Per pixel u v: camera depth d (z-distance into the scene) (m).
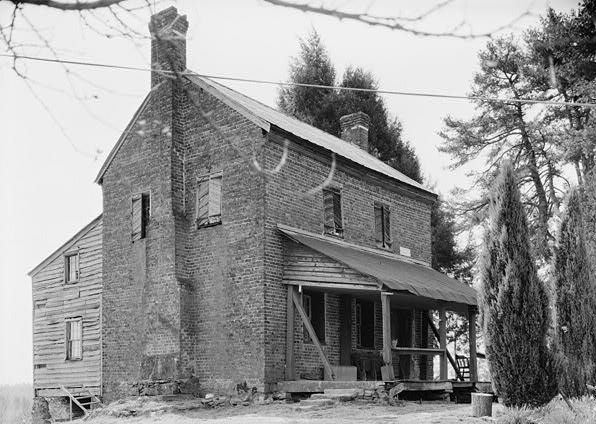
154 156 23.16
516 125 36.56
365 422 15.16
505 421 14.09
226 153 21.83
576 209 17.89
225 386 20.66
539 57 31.06
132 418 19.06
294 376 20.70
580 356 17.00
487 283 15.32
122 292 23.50
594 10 27.75
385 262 23.89
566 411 14.60
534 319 14.88
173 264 21.89
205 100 22.56
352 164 24.23
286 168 21.75
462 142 37.59
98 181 25.00
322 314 22.80
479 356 28.11
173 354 21.33
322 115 45.12
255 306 20.45
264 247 20.58
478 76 36.69
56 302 26.42
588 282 17.47
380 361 24.75
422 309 27.41
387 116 46.34
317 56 47.00
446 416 15.67
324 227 23.03
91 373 24.53
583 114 34.03
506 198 15.47
